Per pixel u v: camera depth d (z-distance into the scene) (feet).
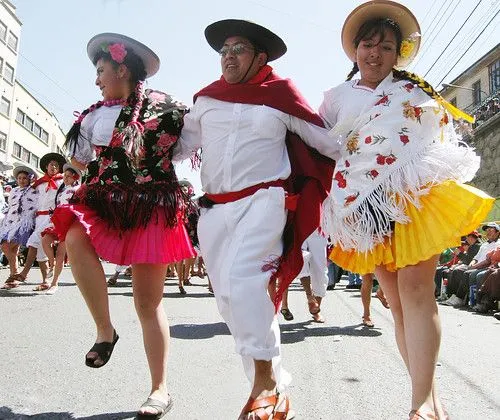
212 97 8.70
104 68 9.64
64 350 12.59
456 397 10.03
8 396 9.19
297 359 12.91
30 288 25.11
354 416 8.78
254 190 8.20
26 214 25.03
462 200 7.47
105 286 8.86
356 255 8.71
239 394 9.86
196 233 9.71
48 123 148.36
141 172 9.05
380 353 13.70
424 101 8.20
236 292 7.52
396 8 8.77
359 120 8.39
